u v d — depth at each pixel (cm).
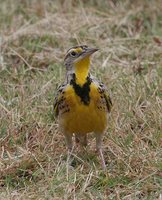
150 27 1681
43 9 1739
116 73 1469
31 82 1440
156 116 1292
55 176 1138
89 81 1138
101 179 1129
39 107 1355
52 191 1100
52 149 1238
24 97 1372
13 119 1309
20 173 1173
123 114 1316
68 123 1155
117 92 1379
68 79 1150
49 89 1403
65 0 1762
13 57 1555
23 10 1733
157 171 1145
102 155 1177
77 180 1128
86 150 1229
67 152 1211
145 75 1457
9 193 1101
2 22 1689
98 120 1148
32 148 1253
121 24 1677
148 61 1523
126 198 1088
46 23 1669
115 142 1234
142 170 1152
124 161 1172
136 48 1594
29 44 1585
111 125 1276
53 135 1271
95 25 1678
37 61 1542
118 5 1748
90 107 1132
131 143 1233
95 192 1103
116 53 1580
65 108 1145
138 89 1376
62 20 1688
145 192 1104
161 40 1614
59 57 1564
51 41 1611
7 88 1427
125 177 1139
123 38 1638
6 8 1727
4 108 1331
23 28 1647
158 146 1228
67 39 1620
